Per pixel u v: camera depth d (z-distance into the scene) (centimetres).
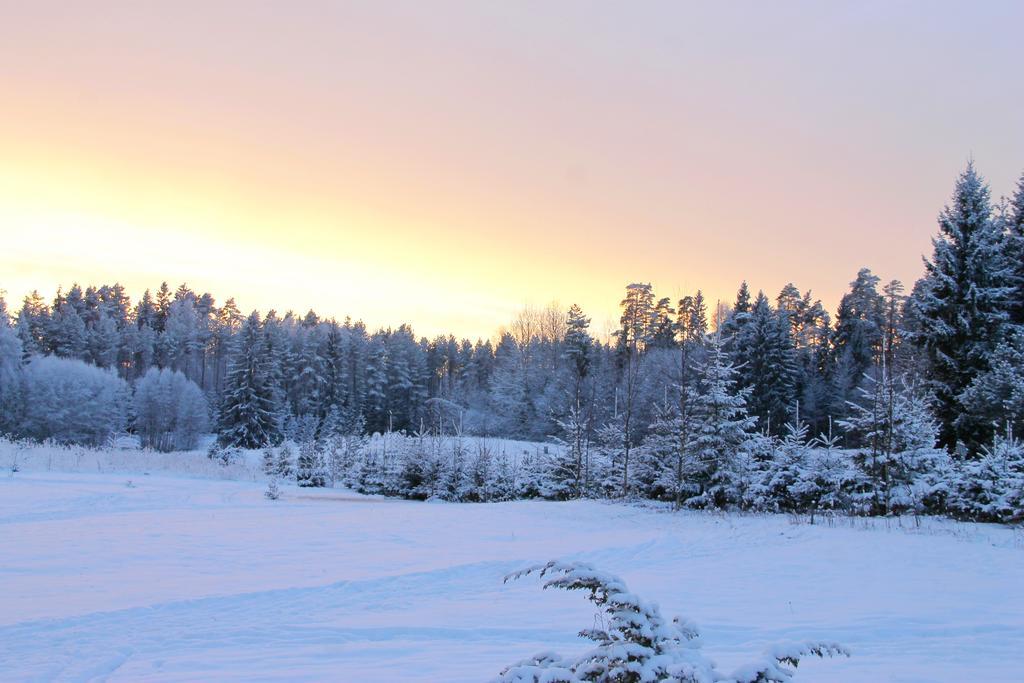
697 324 7375
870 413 2380
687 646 404
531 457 3638
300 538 1788
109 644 837
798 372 5741
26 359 6925
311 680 684
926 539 1691
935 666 705
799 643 391
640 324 7762
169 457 4288
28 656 789
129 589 1151
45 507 2266
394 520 2228
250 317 7038
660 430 2870
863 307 6600
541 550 1625
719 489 2623
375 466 3797
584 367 6162
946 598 1095
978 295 3102
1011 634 859
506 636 872
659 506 2711
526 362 7494
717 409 2705
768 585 1216
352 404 8219
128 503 2464
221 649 815
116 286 12638
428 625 927
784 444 2634
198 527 1939
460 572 1321
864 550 1570
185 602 1052
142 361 10519
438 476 3472
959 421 3005
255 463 4925
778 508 2505
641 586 1208
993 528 1889
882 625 902
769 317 5522
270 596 1105
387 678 686
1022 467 2072
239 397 6762
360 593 1145
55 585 1176
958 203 3262
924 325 3266
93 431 6631
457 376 10719
